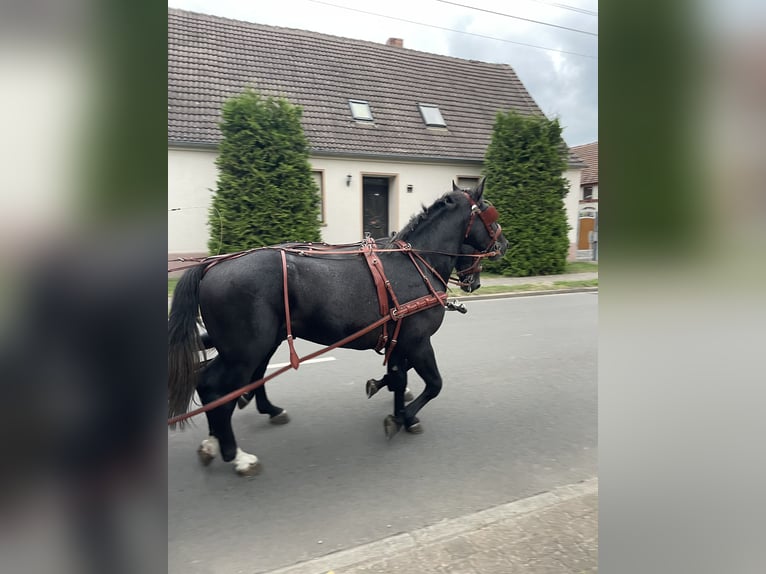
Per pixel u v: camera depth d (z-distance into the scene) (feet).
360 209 47.67
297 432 13.64
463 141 53.36
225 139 37.93
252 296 10.36
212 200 38.73
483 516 9.53
